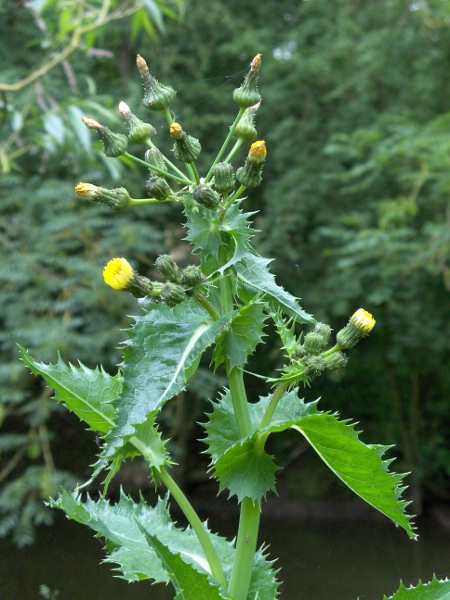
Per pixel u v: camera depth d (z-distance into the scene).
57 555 0.92
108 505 0.24
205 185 0.21
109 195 0.22
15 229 1.07
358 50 1.33
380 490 0.21
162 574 0.22
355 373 1.54
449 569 0.99
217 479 0.22
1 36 1.21
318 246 1.33
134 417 0.18
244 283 0.22
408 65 1.34
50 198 1.09
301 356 0.22
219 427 0.22
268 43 1.39
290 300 0.22
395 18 1.36
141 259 1.17
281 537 1.22
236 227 0.21
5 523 1.00
